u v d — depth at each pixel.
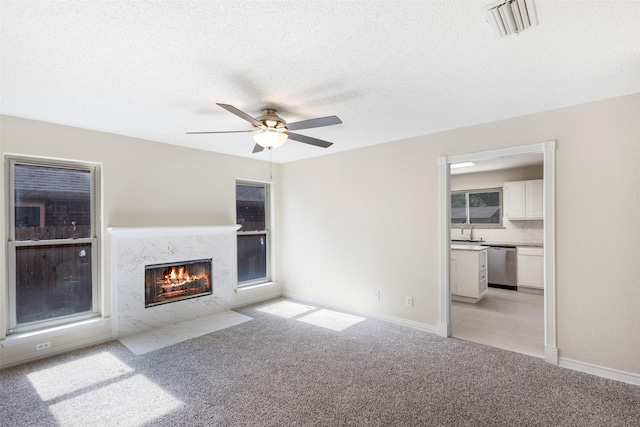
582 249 2.81
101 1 1.44
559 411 2.25
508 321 4.23
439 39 1.82
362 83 2.39
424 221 3.85
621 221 2.65
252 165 5.21
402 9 1.55
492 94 2.62
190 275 4.42
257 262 5.45
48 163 3.35
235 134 3.72
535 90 2.54
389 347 3.37
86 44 1.82
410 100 2.74
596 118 2.76
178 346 3.41
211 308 4.57
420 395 2.46
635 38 1.81
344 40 1.82
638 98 2.59
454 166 6.02
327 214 4.89
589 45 1.89
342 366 2.94
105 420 2.18
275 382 2.66
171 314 4.13
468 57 2.03
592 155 2.78
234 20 1.62
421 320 3.90
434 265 3.77
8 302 3.10
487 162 5.66
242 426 2.11
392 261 4.15
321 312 4.61
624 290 2.64
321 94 2.59
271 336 3.69
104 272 3.60
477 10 1.55
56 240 3.39
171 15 1.56
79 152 3.43
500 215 6.61
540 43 1.86
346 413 2.24
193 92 2.53
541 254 5.70
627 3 1.50
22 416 2.23
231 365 2.97
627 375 2.62
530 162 5.66
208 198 4.61
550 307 2.95
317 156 5.01
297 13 1.56
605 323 2.72
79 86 2.39
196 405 2.35
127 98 2.63
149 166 3.99
